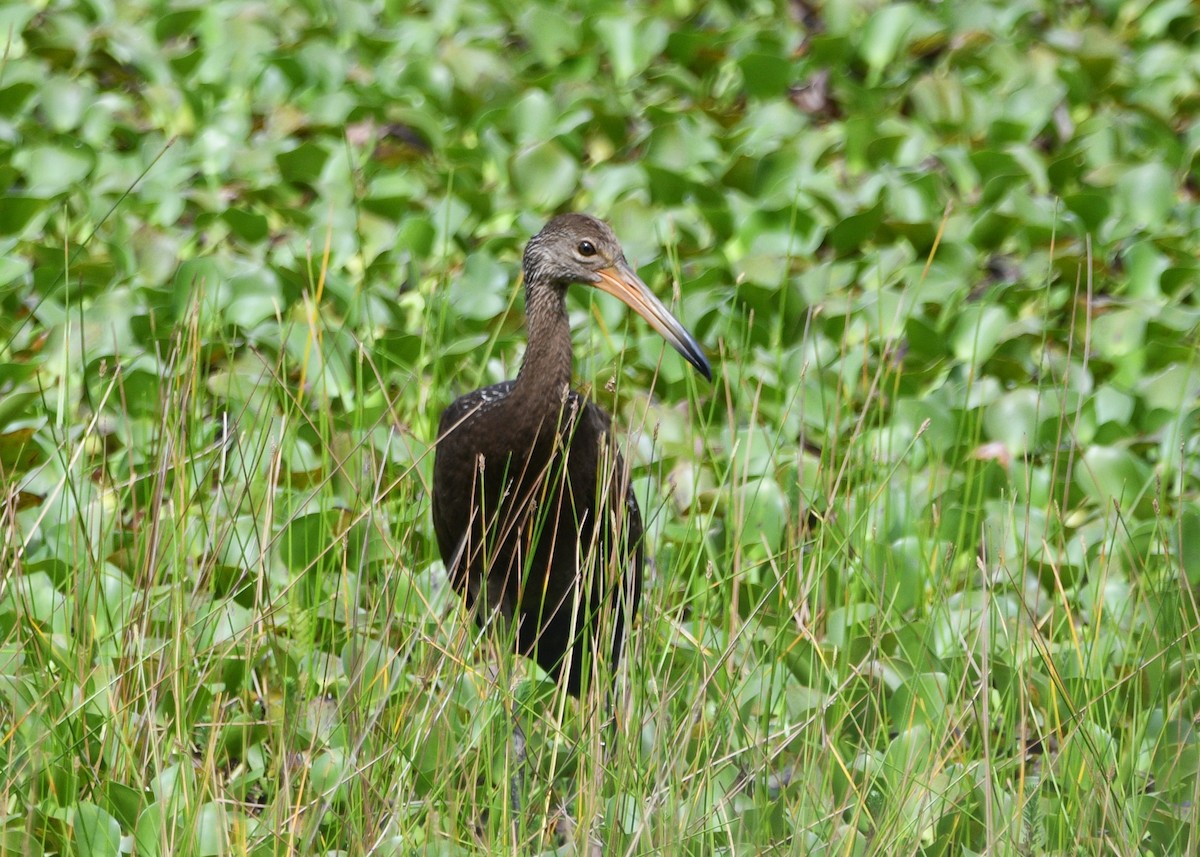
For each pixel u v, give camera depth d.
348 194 14.57
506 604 9.72
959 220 14.22
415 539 10.31
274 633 8.93
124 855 7.77
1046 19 18.80
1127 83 16.77
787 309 12.93
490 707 8.34
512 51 17.89
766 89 16.69
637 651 8.30
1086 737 7.90
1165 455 11.56
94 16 18.00
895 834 7.61
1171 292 13.55
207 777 7.79
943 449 11.45
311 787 8.13
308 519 9.78
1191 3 18.38
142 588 8.90
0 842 7.36
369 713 8.09
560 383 9.59
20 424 11.31
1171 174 14.72
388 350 12.16
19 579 8.70
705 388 12.12
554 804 8.42
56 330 12.12
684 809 7.72
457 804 7.80
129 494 10.47
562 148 14.82
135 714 8.27
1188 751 8.26
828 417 10.71
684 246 13.68
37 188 14.29
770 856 7.48
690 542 10.11
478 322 12.81
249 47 17.16
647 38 17.20
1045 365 12.51
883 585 9.27
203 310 12.39
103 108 15.71
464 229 14.25
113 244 13.32
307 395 11.79
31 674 8.59
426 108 16.34
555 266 9.84
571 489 9.23
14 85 15.66
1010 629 9.52
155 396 11.38
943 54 17.61
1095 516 10.73
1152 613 9.10
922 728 8.52
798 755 8.51
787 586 9.32
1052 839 7.90
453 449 9.77
